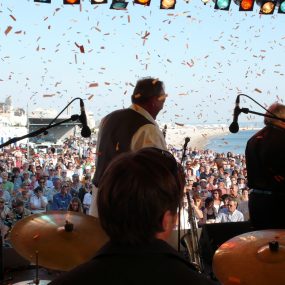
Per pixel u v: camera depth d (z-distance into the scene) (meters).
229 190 8.60
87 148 18.33
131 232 1.04
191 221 3.65
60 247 2.42
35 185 10.55
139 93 3.24
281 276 2.07
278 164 3.33
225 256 2.27
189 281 1.01
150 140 3.11
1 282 3.51
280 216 3.37
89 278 1.01
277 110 3.49
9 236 2.52
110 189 1.06
